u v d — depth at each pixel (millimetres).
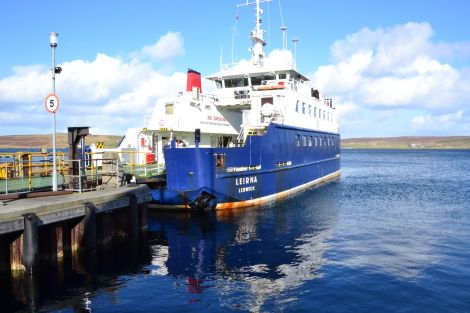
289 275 12578
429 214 23344
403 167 73625
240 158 22734
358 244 16344
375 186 38656
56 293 10945
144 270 12906
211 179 20922
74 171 16812
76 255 13805
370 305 10367
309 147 33594
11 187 16734
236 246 15867
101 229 15008
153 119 24984
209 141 26562
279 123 26531
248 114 28578
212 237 17266
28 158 20875
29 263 11469
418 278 12320
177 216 21500
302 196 29672
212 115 26844
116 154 19250
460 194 32906
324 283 11898
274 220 20844
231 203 22906
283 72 28500
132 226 16188
